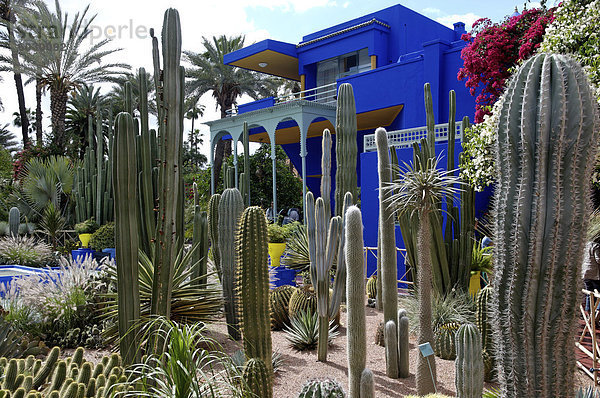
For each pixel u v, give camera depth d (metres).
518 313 2.03
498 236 2.13
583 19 5.96
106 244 13.98
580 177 1.94
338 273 5.45
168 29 3.60
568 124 1.94
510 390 2.08
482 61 10.41
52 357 3.76
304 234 10.09
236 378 3.46
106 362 3.65
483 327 4.73
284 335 6.20
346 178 8.02
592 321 4.62
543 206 1.96
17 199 17.94
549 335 1.98
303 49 18.88
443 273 6.72
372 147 11.75
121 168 3.60
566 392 1.99
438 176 3.97
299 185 21.94
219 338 6.06
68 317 6.21
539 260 1.97
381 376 4.75
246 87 25.11
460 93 12.97
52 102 22.34
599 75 5.39
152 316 3.71
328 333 5.64
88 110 29.41
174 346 2.85
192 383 2.66
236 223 5.98
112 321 5.92
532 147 2.00
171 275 3.81
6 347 4.68
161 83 3.88
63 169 17.62
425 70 13.37
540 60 2.08
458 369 3.07
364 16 17.70
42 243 14.70
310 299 6.37
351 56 18.25
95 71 22.28
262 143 21.78
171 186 3.73
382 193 4.46
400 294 8.08
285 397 4.28
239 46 24.67
